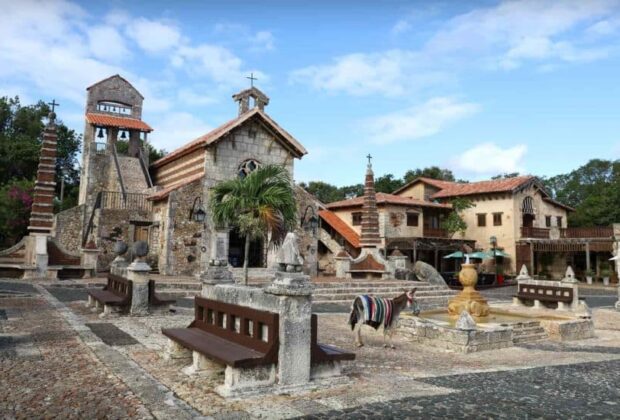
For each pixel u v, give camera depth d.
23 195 37.94
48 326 10.68
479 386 6.71
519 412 5.51
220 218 16.67
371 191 29.39
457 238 42.59
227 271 8.21
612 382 7.18
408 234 40.47
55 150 23.80
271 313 6.10
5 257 23.77
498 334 10.57
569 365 8.54
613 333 13.57
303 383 6.18
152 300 13.01
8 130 51.59
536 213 43.03
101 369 7.02
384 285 24.02
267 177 16.62
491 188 41.56
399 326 11.64
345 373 7.30
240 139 28.31
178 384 6.32
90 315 12.66
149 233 29.08
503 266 40.75
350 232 38.47
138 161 35.56
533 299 19.09
